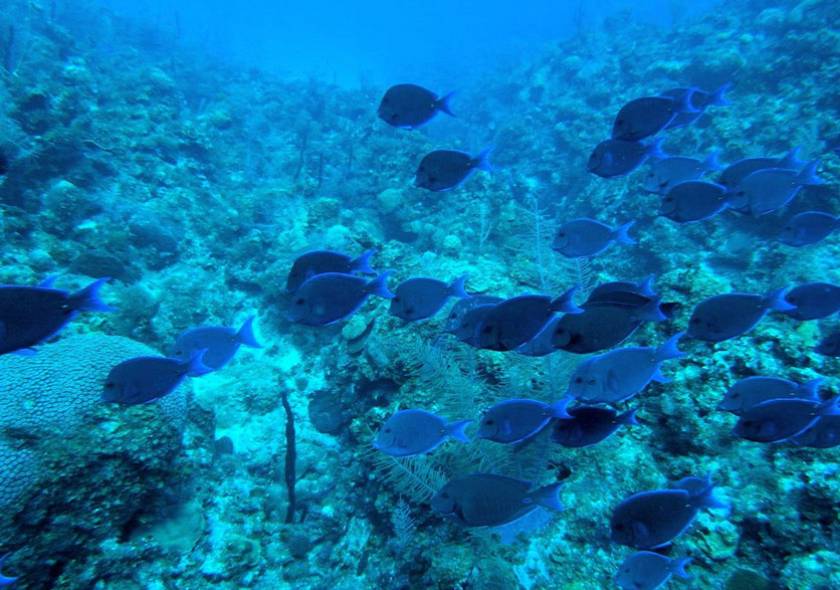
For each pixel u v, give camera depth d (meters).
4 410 3.97
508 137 17.12
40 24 14.87
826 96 10.41
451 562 3.75
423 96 4.10
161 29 24.38
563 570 3.69
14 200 8.11
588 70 18.89
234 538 4.98
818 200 8.45
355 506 5.41
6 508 3.60
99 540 4.10
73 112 10.57
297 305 3.47
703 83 14.84
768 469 3.66
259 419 6.76
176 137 12.05
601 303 2.88
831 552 3.21
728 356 4.25
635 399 4.45
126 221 8.89
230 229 10.05
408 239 11.07
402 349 5.28
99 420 4.23
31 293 2.27
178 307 8.03
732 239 9.19
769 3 16.80
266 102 19.25
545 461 4.21
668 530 2.77
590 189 12.47
